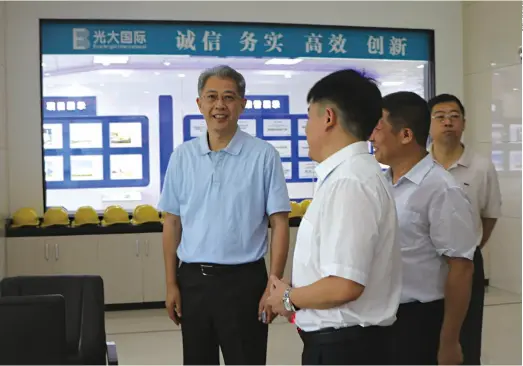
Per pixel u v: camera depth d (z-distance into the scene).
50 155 6.03
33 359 2.25
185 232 2.90
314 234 1.83
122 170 6.15
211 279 2.80
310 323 1.87
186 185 2.89
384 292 1.83
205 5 6.18
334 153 1.86
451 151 3.29
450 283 2.22
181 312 2.91
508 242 6.39
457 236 2.20
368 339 1.82
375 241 1.75
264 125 6.43
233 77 2.83
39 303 2.26
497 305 5.89
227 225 2.80
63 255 5.68
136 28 6.10
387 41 6.65
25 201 5.89
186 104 6.24
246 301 2.80
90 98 6.07
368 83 1.87
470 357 2.89
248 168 2.84
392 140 2.29
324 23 6.43
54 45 5.97
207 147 2.88
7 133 5.82
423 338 2.29
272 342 4.84
